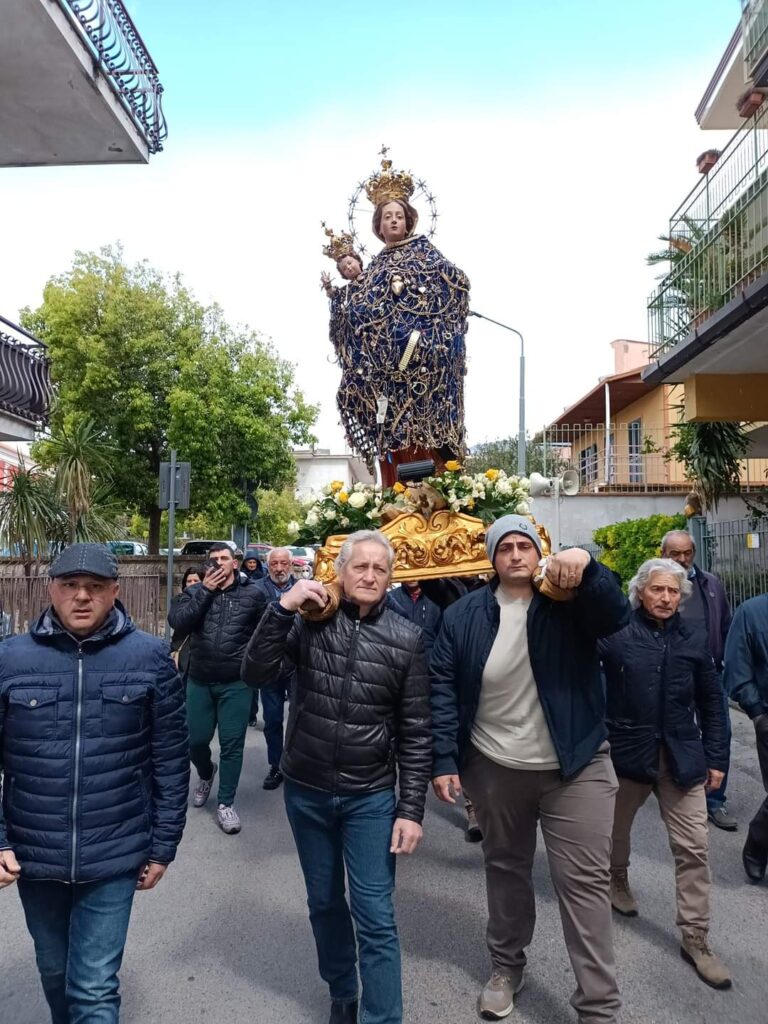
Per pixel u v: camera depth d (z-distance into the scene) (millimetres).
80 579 2531
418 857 4602
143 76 8453
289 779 2848
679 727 3379
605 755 2889
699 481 10969
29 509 11547
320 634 2838
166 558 14594
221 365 19578
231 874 4398
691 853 3297
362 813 2746
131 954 3486
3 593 11555
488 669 2936
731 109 12312
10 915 3920
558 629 2863
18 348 10102
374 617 2863
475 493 4371
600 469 21703
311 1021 2959
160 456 20453
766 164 8367
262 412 20453
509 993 2973
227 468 20109
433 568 4309
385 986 2594
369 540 2838
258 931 3697
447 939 3562
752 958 3338
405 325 4508
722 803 4973
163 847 2619
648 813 5211
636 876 4176
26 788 2477
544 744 2861
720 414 9867
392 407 4621
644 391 20703
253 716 8320
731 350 8820
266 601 5402
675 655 3418
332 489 4602
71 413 18750
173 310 19922
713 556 9773
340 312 4797
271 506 33094
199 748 5449
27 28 6793
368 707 2748
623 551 13180
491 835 2994
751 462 17469
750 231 8648
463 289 4711
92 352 18781
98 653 2572
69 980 2449
